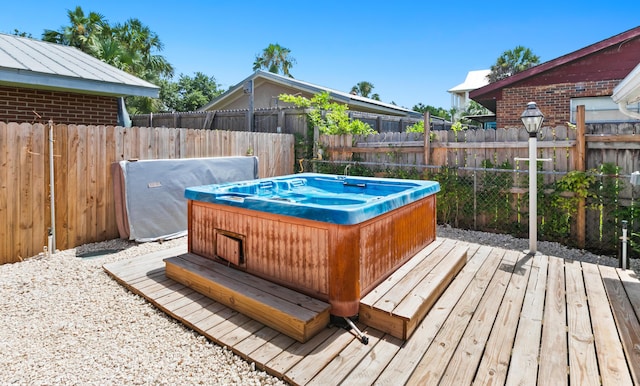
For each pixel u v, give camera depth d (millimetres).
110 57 13266
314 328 2318
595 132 4379
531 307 2693
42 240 3906
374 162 6086
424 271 2994
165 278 3229
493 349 2180
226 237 3127
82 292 3027
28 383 1940
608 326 2428
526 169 4816
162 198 4633
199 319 2527
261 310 2471
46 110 5617
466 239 4797
